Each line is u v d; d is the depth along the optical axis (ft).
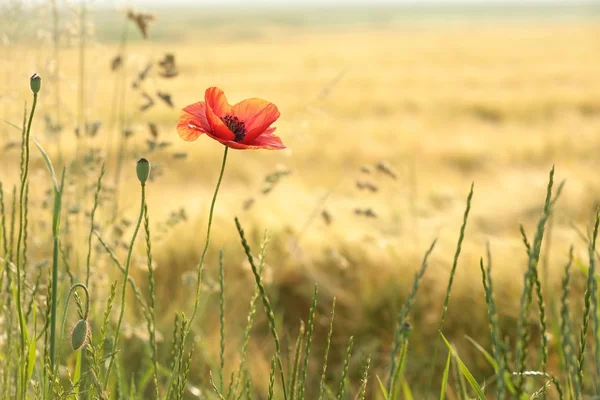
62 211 9.87
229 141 4.74
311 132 48.49
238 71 131.85
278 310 15.11
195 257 16.80
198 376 11.59
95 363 4.65
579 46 183.62
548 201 3.87
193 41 248.93
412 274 15.61
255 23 446.60
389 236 18.92
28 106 10.19
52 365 4.76
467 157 44.60
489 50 174.09
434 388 12.44
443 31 311.88
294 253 16.26
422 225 20.75
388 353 13.65
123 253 14.49
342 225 20.03
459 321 14.43
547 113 69.36
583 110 71.41
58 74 10.00
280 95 85.81
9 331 5.78
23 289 5.90
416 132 54.85
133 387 6.68
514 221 24.34
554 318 7.84
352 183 33.06
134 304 13.74
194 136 4.95
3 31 9.52
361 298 15.34
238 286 15.48
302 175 36.27
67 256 8.86
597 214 4.35
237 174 36.14
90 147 10.43
